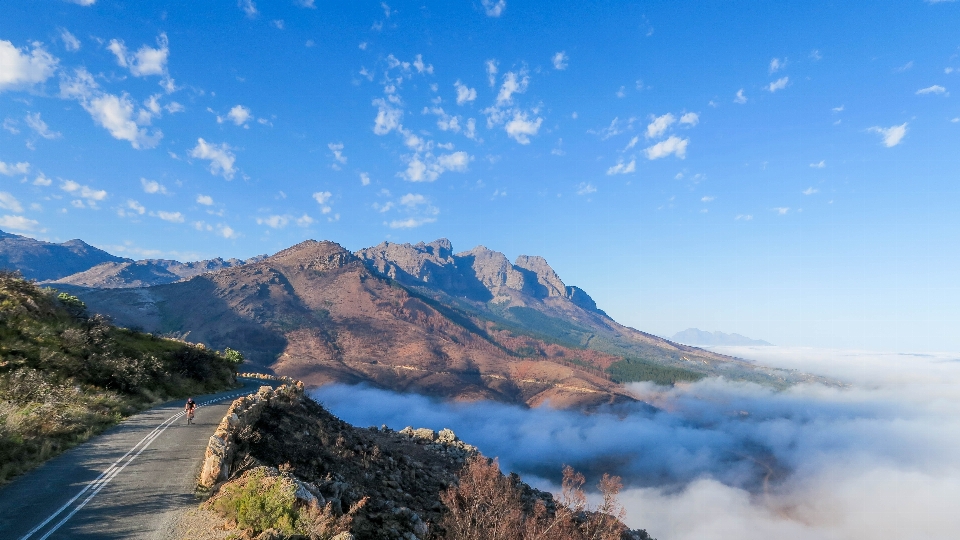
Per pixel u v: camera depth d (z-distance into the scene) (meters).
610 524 24.38
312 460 19.58
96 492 14.07
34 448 17.38
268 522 11.45
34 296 36.28
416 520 17.66
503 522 21.20
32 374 25.36
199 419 25.39
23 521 12.02
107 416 23.69
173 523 12.12
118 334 41.72
